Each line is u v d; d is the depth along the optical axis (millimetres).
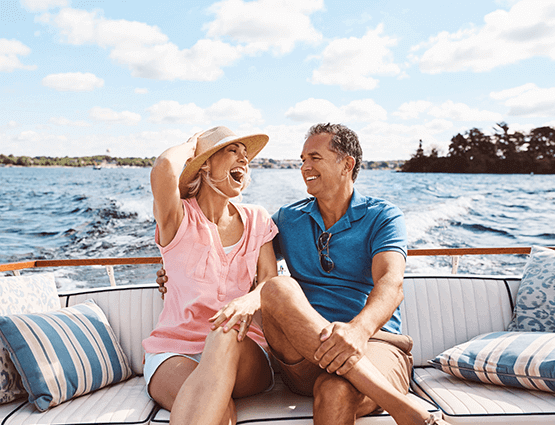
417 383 1670
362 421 1285
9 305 1719
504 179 35750
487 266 8508
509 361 1499
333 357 1212
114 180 34562
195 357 1501
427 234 14430
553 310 1780
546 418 1308
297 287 1367
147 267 8586
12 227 17859
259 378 1476
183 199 1681
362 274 1669
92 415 1402
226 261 1617
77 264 2385
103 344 1753
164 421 1327
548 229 16828
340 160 1657
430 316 1942
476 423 1315
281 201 19828
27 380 1477
